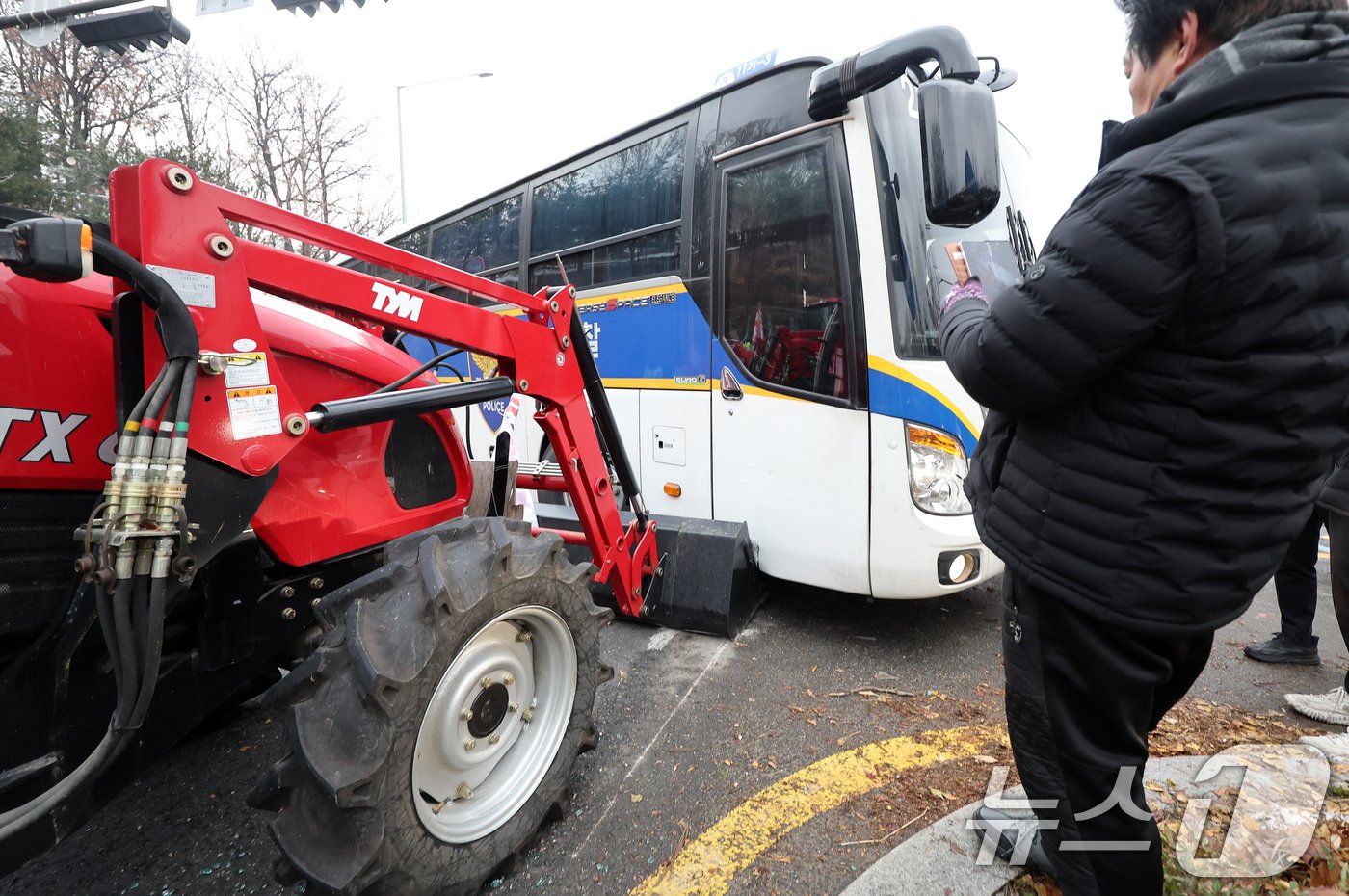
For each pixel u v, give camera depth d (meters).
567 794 2.17
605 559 2.59
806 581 3.40
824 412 3.24
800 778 2.22
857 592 3.24
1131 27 1.28
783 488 3.42
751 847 1.92
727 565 3.33
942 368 3.02
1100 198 1.13
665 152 3.97
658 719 2.62
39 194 14.41
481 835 1.70
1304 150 1.03
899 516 3.05
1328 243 1.04
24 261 1.10
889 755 2.35
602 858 1.89
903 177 3.08
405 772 1.47
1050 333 1.16
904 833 1.95
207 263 1.43
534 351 2.21
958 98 1.86
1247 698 2.77
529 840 1.84
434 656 1.51
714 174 3.65
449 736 1.62
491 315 2.06
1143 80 1.31
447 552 1.70
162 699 1.61
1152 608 1.18
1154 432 1.14
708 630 3.37
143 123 17.94
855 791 2.15
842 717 2.62
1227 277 1.02
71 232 1.12
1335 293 1.07
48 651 1.41
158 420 1.28
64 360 1.43
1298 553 3.03
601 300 4.30
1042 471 1.30
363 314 1.74
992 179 1.86
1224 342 1.06
